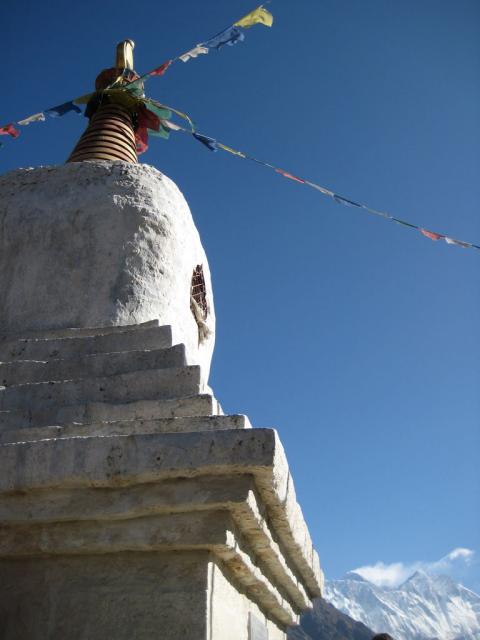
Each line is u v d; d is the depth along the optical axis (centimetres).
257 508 654
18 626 643
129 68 1399
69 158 1316
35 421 741
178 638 608
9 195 1100
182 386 743
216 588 650
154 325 902
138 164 1136
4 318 999
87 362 811
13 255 1045
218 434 636
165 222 1078
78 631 630
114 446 650
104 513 643
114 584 643
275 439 629
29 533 664
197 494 630
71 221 1052
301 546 805
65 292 1003
